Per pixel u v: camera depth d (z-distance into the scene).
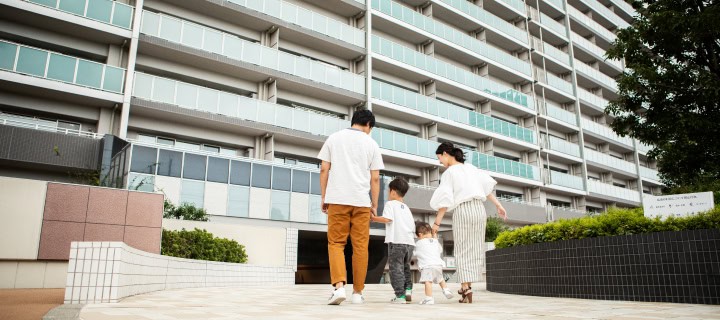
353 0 24.44
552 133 35.12
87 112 16.34
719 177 11.12
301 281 22.50
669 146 9.87
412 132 26.83
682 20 9.16
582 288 5.88
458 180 4.93
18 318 3.13
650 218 5.70
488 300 5.39
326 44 23.12
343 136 4.29
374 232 19.88
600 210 37.03
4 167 14.37
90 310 3.52
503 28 32.56
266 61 20.34
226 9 20.16
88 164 14.55
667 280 5.07
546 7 37.41
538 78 33.91
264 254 14.05
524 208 28.81
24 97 15.27
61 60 15.10
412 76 26.75
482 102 30.39
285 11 21.66
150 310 3.50
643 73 9.88
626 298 5.39
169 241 10.95
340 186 4.14
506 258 7.66
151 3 19.23
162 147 15.95
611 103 10.82
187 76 19.33
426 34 27.39
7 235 8.50
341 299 3.97
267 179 18.22
